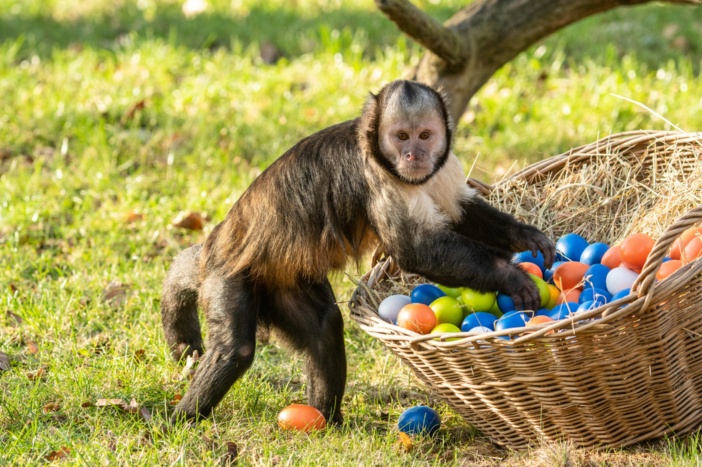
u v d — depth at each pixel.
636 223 9.30
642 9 19.08
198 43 18.72
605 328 6.64
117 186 13.40
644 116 14.60
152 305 10.42
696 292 6.88
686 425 7.38
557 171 9.94
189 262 8.95
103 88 16.48
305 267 8.16
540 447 7.45
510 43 11.86
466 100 12.19
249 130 14.86
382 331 7.49
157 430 7.77
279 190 8.15
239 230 8.31
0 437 7.93
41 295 10.62
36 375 8.98
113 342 9.73
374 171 7.88
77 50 18.61
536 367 6.93
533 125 14.62
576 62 17.00
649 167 9.61
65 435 7.80
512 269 7.82
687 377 7.20
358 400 8.83
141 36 19.05
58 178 13.46
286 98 15.99
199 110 15.60
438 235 7.80
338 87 16.22
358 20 19.23
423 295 8.27
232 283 8.17
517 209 9.60
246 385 8.86
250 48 18.09
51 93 16.27
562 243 9.18
